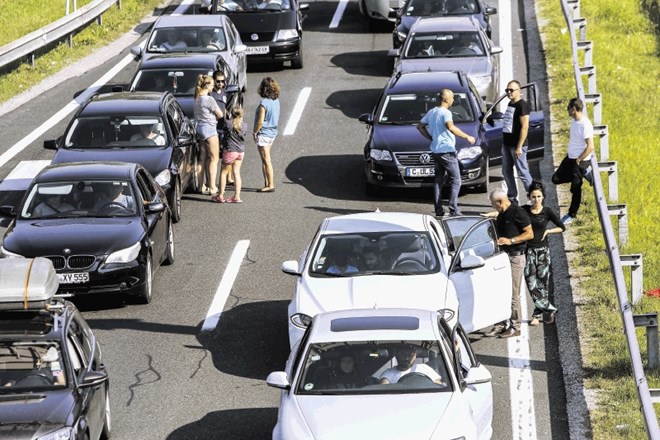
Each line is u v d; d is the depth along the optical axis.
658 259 43.88
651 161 59.06
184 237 48.41
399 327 27.59
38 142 61.66
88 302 41.12
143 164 48.91
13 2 98.44
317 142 63.22
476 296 34.97
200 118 53.75
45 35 76.38
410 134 53.06
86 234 40.00
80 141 50.19
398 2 87.25
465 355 29.16
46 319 27.91
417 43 67.19
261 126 54.09
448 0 78.25
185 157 52.44
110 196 42.06
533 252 37.44
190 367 35.00
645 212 49.94
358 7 99.81
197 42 67.31
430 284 34.12
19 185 54.62
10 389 26.27
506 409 31.48
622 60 79.62
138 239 40.16
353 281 34.34
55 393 26.12
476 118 53.97
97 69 77.38
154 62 61.56
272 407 31.86
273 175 57.84
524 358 35.22
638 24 91.06
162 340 37.31
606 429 29.77
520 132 49.34
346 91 72.94
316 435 24.45
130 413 31.55
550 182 54.88
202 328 38.38
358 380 26.16
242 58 70.25
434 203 51.41
